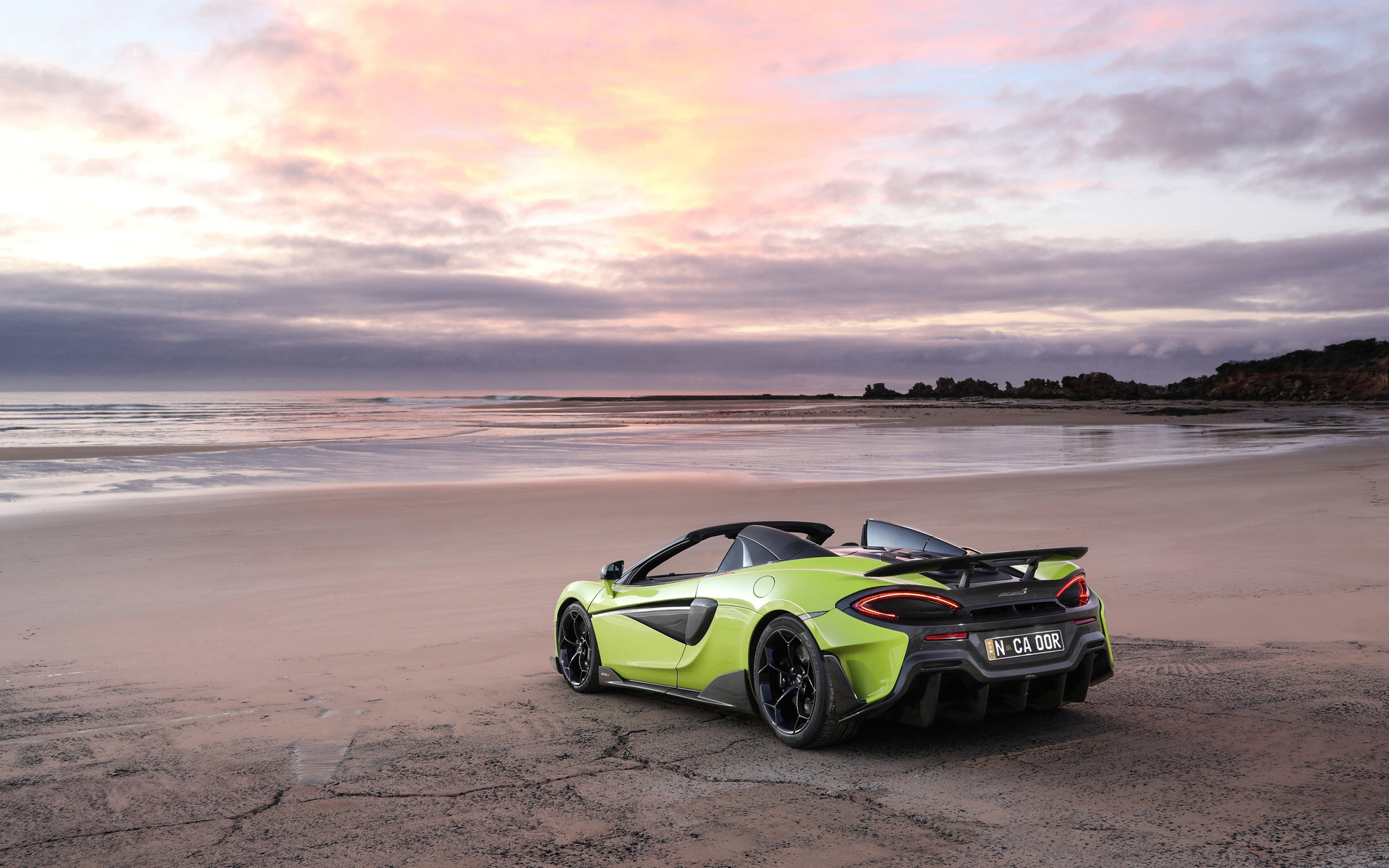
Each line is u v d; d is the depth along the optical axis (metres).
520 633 8.00
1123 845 3.21
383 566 11.63
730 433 50.97
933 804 3.70
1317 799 3.60
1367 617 7.66
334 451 35.47
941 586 4.35
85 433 49.78
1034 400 168.25
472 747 4.72
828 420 74.25
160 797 4.00
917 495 18.47
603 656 5.89
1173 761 4.16
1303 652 6.47
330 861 3.27
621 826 3.55
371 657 7.15
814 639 4.43
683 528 14.63
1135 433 48.84
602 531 14.46
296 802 3.90
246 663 6.99
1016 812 3.58
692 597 5.27
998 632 4.36
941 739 4.66
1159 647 6.77
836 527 14.37
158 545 13.44
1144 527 13.71
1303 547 11.70
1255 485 19.38
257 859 3.29
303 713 5.48
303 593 9.98
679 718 5.29
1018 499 17.52
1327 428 53.50
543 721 5.26
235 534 14.44
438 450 36.09
